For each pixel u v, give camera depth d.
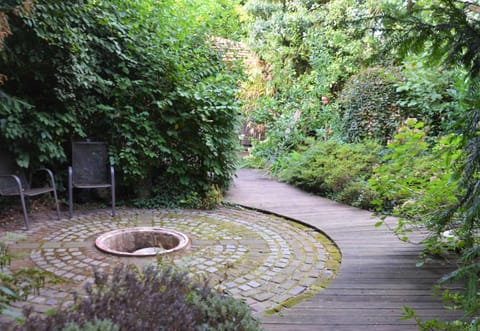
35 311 2.18
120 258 3.17
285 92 9.49
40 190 4.26
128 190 5.43
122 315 1.28
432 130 5.73
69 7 4.08
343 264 3.08
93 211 4.81
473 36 1.27
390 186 3.18
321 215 4.64
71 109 4.64
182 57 5.34
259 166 8.45
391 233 3.91
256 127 9.57
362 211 4.85
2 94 3.94
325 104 8.76
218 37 6.88
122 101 5.02
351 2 7.93
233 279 2.82
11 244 3.48
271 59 9.67
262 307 2.38
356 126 6.83
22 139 4.31
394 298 2.47
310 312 2.29
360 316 2.23
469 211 1.30
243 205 5.17
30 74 4.38
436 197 2.71
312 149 6.81
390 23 1.43
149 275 1.60
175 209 4.98
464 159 1.45
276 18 9.78
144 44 5.12
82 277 2.78
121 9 5.07
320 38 9.01
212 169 5.37
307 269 3.04
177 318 1.32
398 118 6.26
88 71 4.53
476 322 1.36
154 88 5.12
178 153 5.18
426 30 1.34
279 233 4.02
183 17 5.91
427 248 2.99
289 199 5.56
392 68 6.52
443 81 5.46
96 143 4.90
